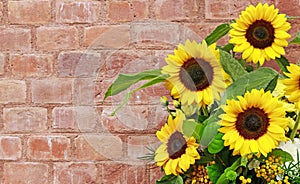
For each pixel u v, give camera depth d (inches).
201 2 85.4
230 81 71.9
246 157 67.1
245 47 71.2
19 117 87.4
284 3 84.6
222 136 68.4
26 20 86.9
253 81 70.1
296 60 84.9
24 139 87.5
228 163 69.8
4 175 87.8
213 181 68.2
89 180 86.9
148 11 85.8
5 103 87.4
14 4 86.9
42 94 87.0
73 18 86.4
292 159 68.2
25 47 87.0
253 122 67.0
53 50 86.7
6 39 87.1
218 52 72.1
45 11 86.7
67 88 86.7
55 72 86.8
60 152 87.1
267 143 66.7
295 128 69.8
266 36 71.0
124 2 86.0
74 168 87.0
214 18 85.4
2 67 87.3
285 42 70.9
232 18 85.3
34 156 87.4
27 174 87.6
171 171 68.9
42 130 87.3
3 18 87.0
